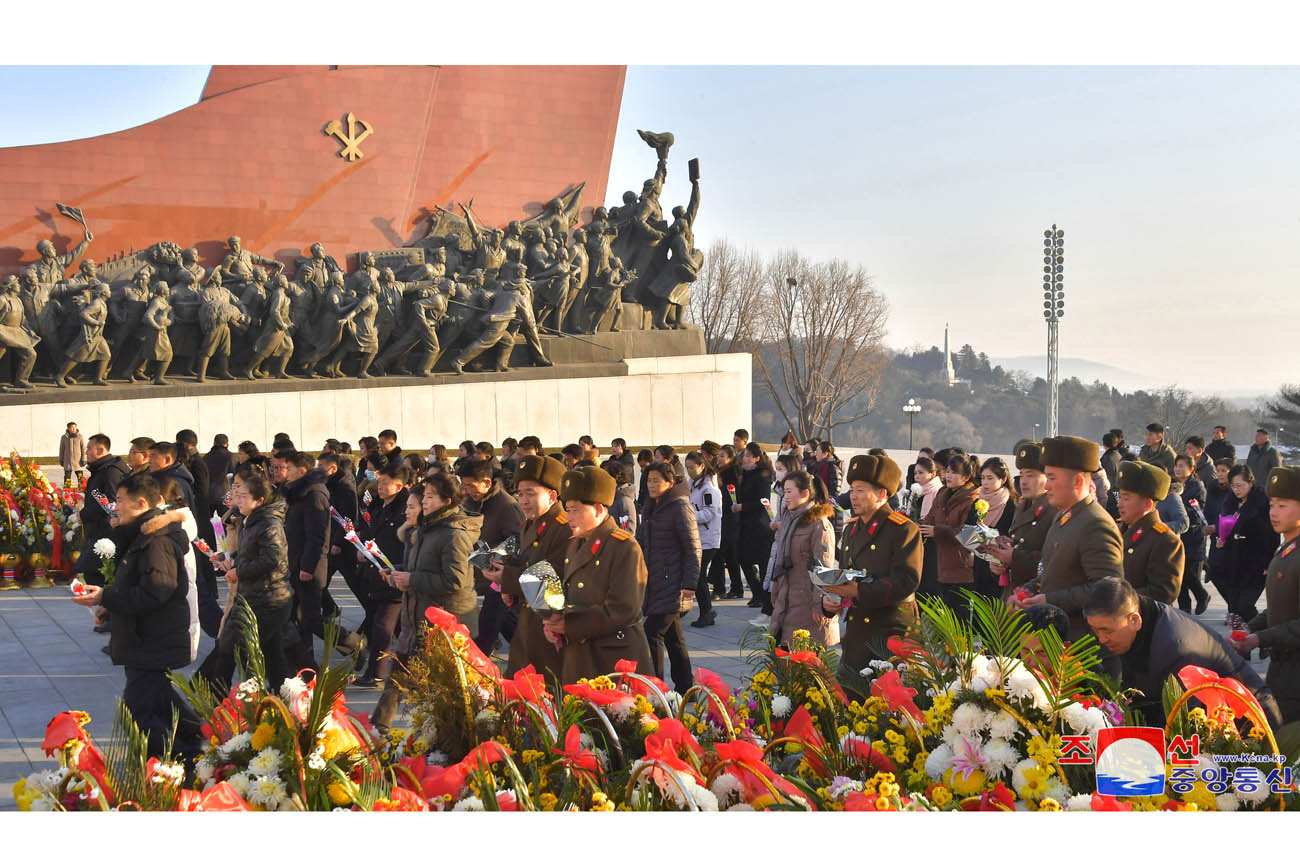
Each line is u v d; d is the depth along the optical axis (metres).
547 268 29.47
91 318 24.73
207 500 14.01
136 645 6.28
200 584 10.95
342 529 10.04
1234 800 3.44
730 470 14.48
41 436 24.48
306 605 9.20
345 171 28.84
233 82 27.86
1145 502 6.15
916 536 6.35
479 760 3.57
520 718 4.03
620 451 15.20
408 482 9.98
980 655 3.67
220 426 25.98
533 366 29.41
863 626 6.33
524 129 30.55
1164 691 3.84
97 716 8.29
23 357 24.53
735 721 4.16
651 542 8.72
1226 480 14.16
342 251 28.77
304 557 9.16
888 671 4.52
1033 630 4.00
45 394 24.58
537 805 3.45
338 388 27.11
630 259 31.28
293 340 27.06
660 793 3.41
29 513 15.76
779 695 4.41
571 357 29.95
